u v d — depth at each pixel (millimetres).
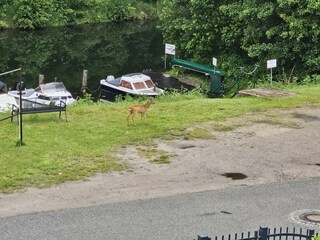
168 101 22703
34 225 11438
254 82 29250
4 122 18047
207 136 17328
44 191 13055
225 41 34750
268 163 15297
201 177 14258
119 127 17812
